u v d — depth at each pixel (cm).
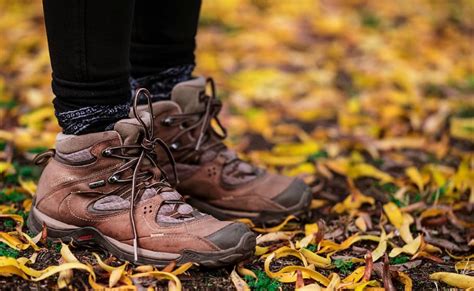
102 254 155
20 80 311
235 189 178
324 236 178
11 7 437
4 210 177
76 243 155
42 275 140
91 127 150
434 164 239
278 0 474
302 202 182
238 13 443
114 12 140
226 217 180
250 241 149
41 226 158
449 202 203
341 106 306
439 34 436
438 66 366
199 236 146
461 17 485
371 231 184
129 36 147
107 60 144
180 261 146
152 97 174
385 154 252
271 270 155
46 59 338
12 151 223
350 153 253
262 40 391
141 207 150
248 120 281
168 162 172
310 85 330
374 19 450
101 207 152
